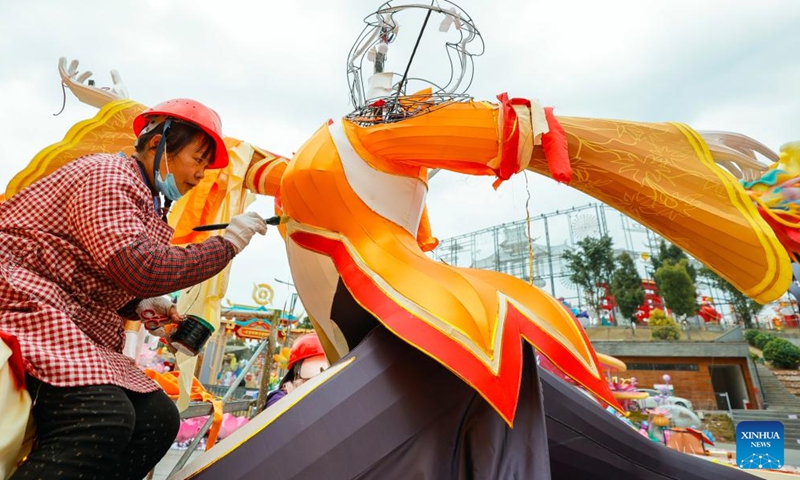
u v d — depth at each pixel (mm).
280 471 1509
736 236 1858
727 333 29922
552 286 44062
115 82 2619
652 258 39312
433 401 1691
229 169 2574
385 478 1565
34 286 1172
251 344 18359
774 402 23297
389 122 2111
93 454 1120
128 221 1216
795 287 2783
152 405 1447
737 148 2211
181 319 1786
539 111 1940
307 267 2164
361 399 1643
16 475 1068
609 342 26359
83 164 1307
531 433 1684
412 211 2186
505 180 2055
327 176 2084
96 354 1208
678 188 1932
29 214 1247
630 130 2049
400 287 1763
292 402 1654
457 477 1648
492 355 1549
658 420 11172
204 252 1343
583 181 2033
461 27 2393
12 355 1103
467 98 2109
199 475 1546
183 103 1558
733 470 2344
